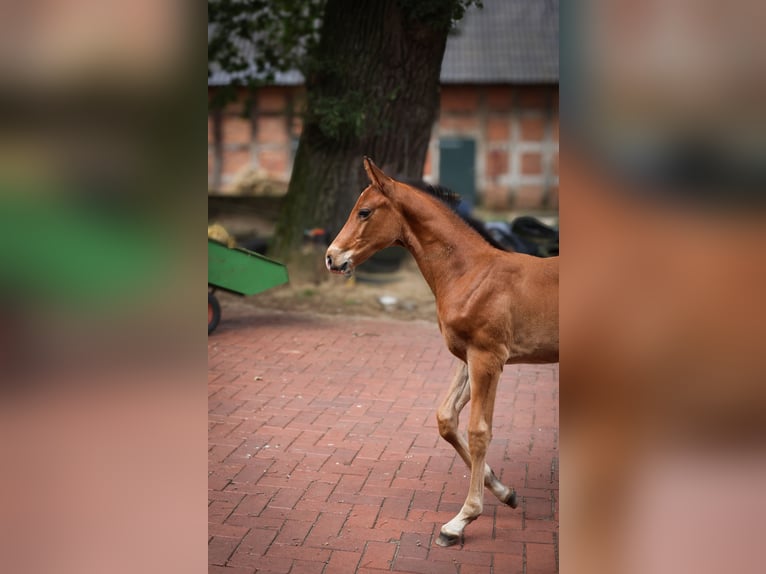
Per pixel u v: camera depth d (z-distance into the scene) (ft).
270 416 16.14
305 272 28.35
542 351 10.43
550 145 63.57
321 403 17.03
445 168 64.90
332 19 28.30
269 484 12.74
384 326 24.17
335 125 27.02
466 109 63.41
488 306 10.23
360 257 10.66
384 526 11.25
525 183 63.87
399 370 19.65
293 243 28.81
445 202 10.88
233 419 15.92
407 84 28.07
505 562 10.12
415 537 10.87
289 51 32.81
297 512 11.70
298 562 10.11
